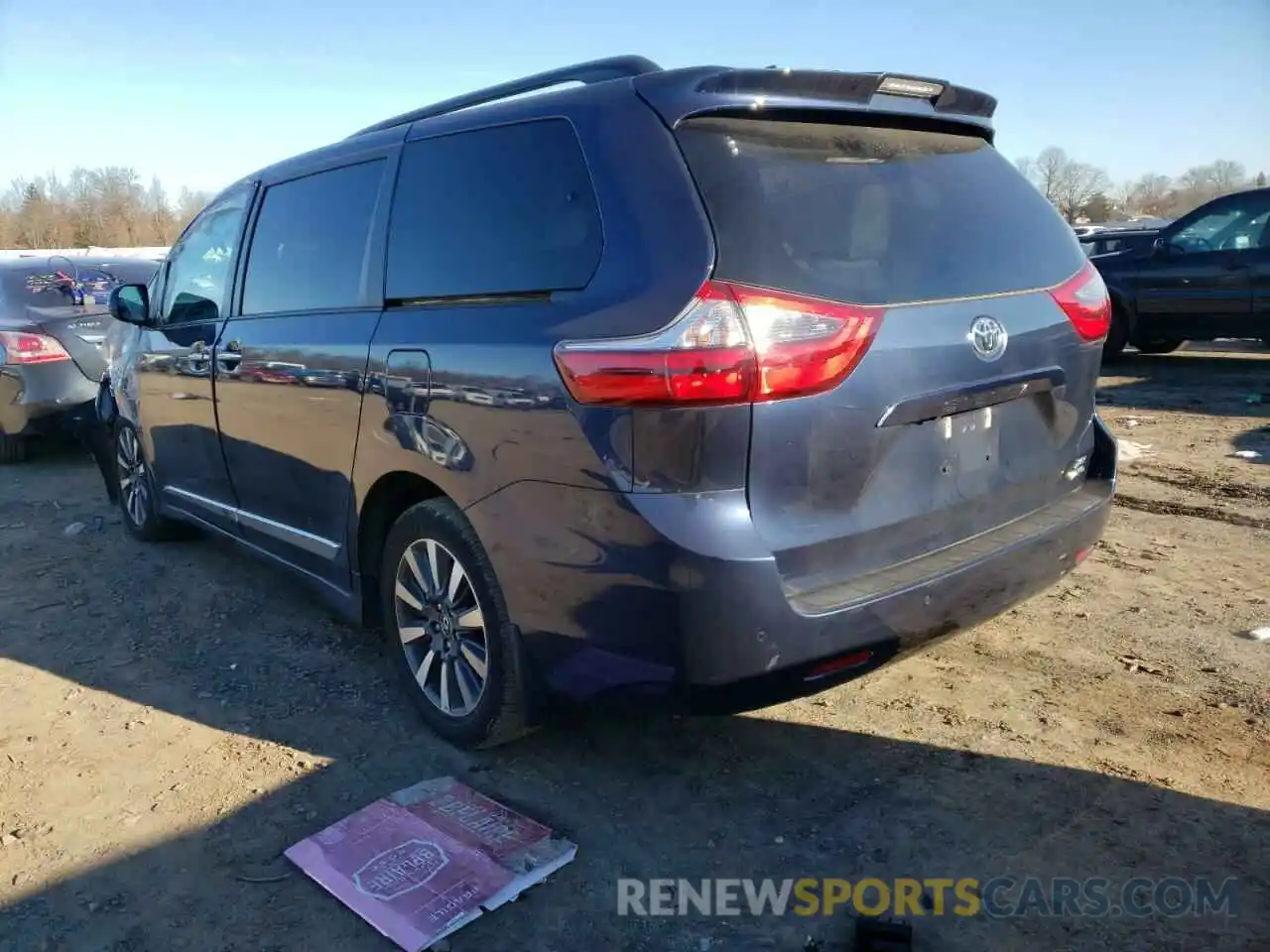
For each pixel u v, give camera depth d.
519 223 2.99
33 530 6.08
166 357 4.80
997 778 3.09
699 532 2.47
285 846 2.86
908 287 2.79
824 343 2.55
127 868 2.78
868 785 3.08
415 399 3.14
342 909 2.59
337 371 3.51
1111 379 10.62
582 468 2.61
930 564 2.83
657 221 2.61
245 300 4.27
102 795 3.13
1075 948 2.41
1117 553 5.08
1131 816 2.88
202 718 3.62
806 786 3.09
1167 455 7.16
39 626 4.53
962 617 2.89
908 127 3.09
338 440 3.55
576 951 2.44
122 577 5.14
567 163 2.89
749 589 2.48
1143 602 4.42
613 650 2.65
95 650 4.25
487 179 3.13
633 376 2.47
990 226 3.14
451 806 3.00
